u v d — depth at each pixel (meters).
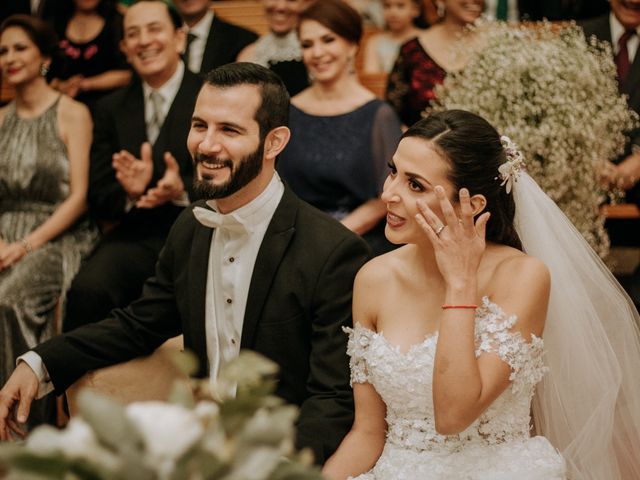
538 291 2.44
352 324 2.71
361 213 4.25
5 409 2.84
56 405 4.12
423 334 2.51
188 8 5.27
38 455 1.22
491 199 2.51
